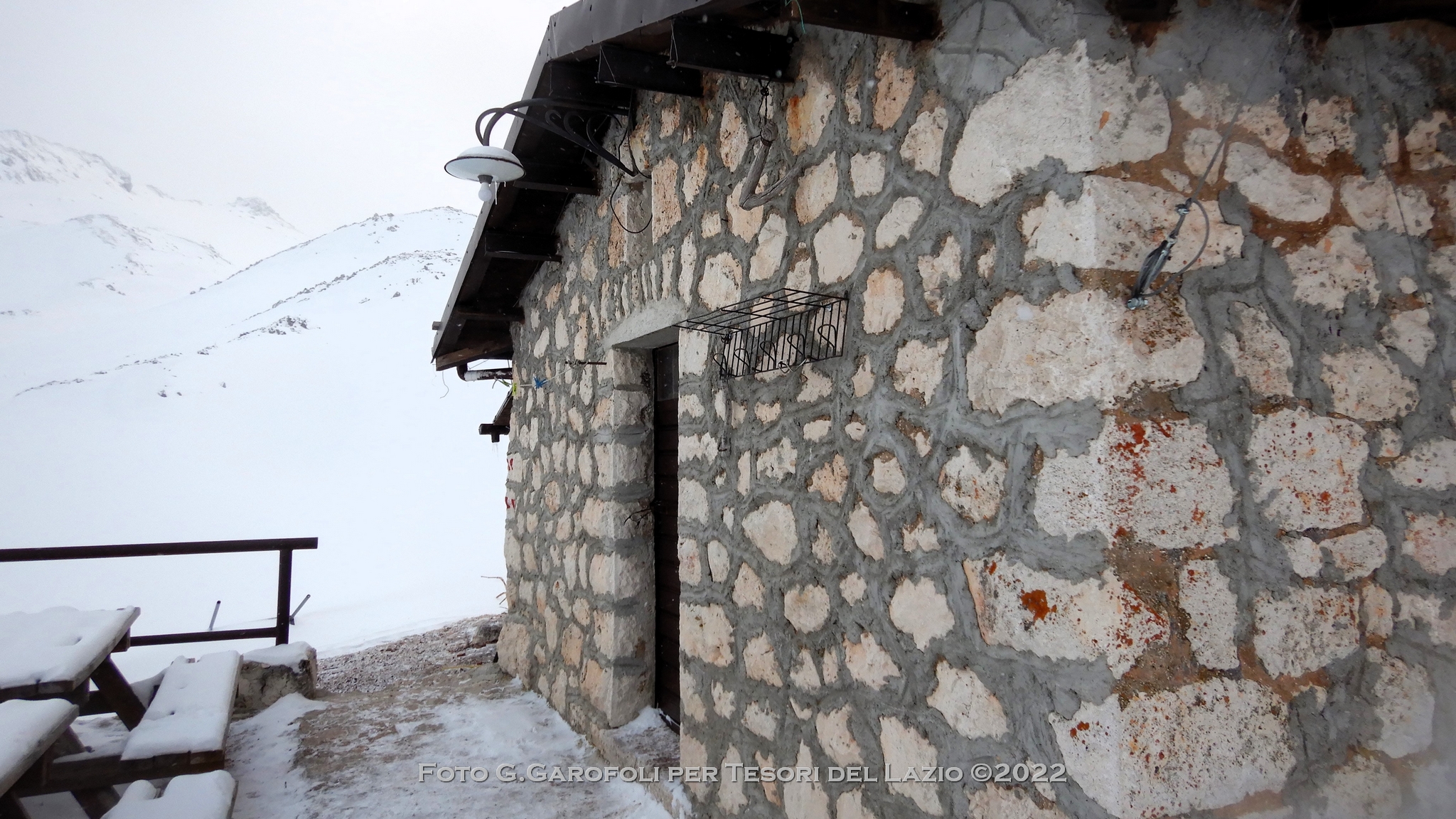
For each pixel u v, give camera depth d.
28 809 3.06
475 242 4.18
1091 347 1.33
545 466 4.37
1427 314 1.62
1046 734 1.39
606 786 3.09
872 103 1.86
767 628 2.25
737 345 2.40
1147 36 1.42
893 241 1.78
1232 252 1.45
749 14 2.14
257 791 3.21
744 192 2.25
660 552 3.42
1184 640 1.34
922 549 1.68
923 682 1.68
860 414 1.88
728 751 2.44
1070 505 1.36
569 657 3.89
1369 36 1.62
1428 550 1.58
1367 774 1.49
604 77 2.47
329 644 7.36
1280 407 1.46
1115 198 1.35
